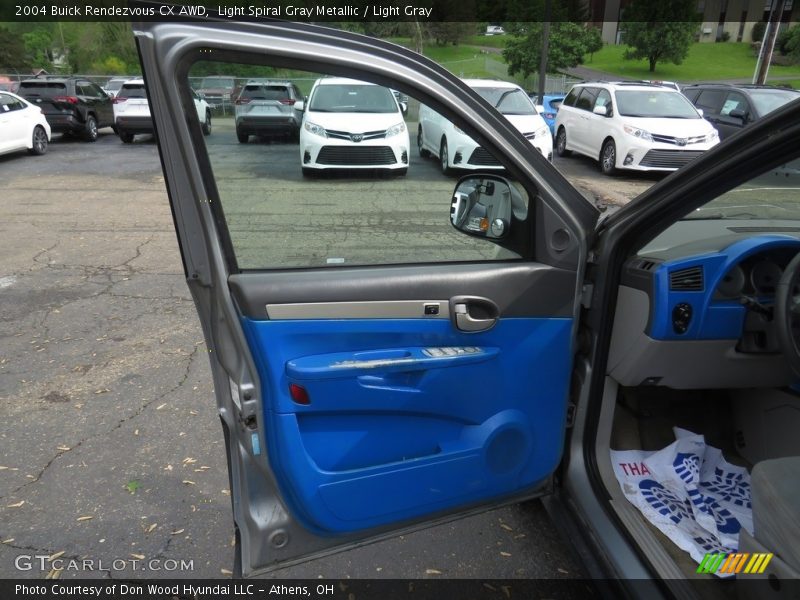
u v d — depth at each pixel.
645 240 1.93
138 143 16.72
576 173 12.17
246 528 1.78
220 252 1.59
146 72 1.39
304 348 1.69
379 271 1.73
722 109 12.56
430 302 1.76
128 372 3.87
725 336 2.09
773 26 21.53
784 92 12.18
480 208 1.78
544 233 1.84
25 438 3.13
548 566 2.29
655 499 2.19
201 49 1.37
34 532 2.46
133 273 5.91
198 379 3.78
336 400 1.71
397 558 2.33
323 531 1.79
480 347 1.84
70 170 12.27
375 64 1.53
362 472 1.77
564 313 1.91
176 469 2.89
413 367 1.75
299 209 1.63
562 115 14.35
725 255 2.03
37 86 16.23
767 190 2.55
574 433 2.14
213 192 1.54
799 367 1.93
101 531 2.47
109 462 2.94
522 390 1.92
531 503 2.61
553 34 29.03
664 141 10.93
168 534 2.46
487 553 2.36
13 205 9.02
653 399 2.61
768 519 1.56
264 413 1.70
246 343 1.64
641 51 37.34
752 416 2.48
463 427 1.89
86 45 31.78
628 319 2.11
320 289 1.67
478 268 1.81
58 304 5.07
